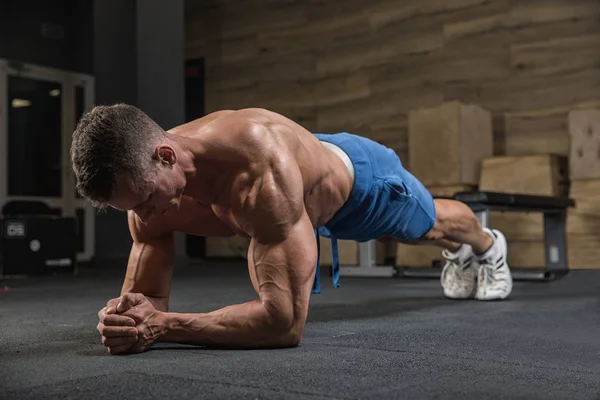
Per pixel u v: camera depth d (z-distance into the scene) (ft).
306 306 5.44
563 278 14.58
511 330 6.97
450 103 18.30
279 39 25.07
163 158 4.90
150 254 6.12
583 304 9.61
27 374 4.58
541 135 19.83
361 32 23.26
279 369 4.66
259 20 25.50
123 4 21.49
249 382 4.24
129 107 4.87
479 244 9.74
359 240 7.75
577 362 5.13
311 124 24.39
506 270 10.12
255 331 5.37
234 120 5.48
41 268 18.21
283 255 5.32
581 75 19.26
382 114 22.81
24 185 24.84
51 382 4.30
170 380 4.30
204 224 6.03
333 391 4.01
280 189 5.27
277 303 5.31
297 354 5.29
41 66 24.72
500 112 20.52
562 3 19.56
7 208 19.27
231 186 5.35
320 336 6.48
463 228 9.09
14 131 24.58
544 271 14.20
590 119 17.01
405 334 6.64
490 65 20.74
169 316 5.39
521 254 17.80
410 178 7.75
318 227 6.55
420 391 4.03
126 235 21.25
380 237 7.77
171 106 21.98
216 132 5.38
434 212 8.18
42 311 9.34
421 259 18.20
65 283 15.31
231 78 26.17
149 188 4.80
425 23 21.95
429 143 18.60
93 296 11.87
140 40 21.24
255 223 5.29
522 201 13.21
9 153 24.47
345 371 4.62
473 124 18.71
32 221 18.11
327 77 24.02
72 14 25.64
